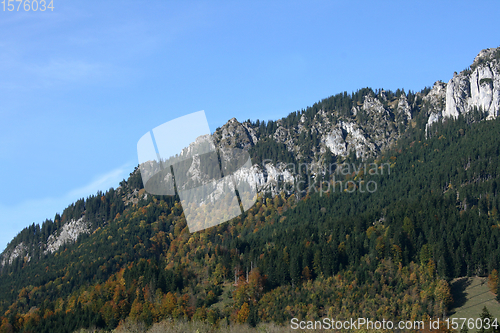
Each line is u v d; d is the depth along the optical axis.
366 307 177.50
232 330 170.25
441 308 168.50
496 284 178.00
